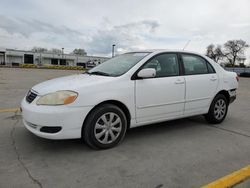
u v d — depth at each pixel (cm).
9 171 276
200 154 342
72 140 378
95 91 331
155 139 400
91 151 339
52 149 342
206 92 466
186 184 260
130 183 258
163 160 318
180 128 468
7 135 393
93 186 251
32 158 312
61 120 309
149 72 361
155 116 395
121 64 407
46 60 6384
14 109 587
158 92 391
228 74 518
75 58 6762
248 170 295
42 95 321
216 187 255
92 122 331
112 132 352
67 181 259
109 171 283
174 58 432
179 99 422
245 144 387
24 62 6062
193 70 455
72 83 339
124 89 354
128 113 366
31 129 326
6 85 1127
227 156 337
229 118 568
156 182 262
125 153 337
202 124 502
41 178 263
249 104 792
